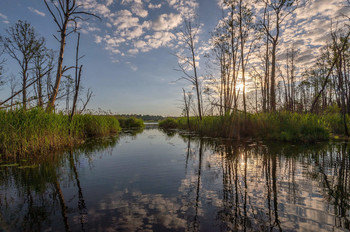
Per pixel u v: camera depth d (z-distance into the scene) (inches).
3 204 92.8
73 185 119.8
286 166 157.4
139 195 102.7
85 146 297.6
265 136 343.0
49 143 251.8
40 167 167.3
